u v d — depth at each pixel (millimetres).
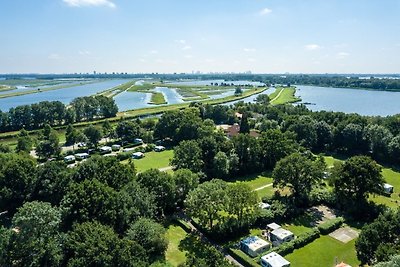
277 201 82375
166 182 78438
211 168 106438
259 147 114125
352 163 83000
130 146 151125
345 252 65500
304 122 145750
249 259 61594
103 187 65375
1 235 51375
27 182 78000
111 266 48812
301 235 69688
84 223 55844
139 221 62344
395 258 42094
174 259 61562
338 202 85062
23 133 153750
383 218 58531
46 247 51875
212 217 71625
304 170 85938
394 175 110750
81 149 141750
